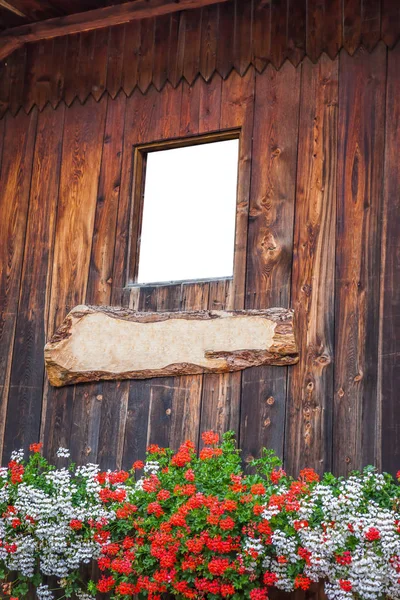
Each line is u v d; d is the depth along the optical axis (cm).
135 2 522
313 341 436
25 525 451
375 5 457
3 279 541
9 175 556
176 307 480
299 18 479
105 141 527
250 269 464
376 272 428
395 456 402
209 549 394
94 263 512
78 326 498
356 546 369
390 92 444
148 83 519
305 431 427
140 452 467
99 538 431
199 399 459
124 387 482
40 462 477
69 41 554
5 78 574
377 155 441
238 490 394
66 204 531
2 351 530
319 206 451
